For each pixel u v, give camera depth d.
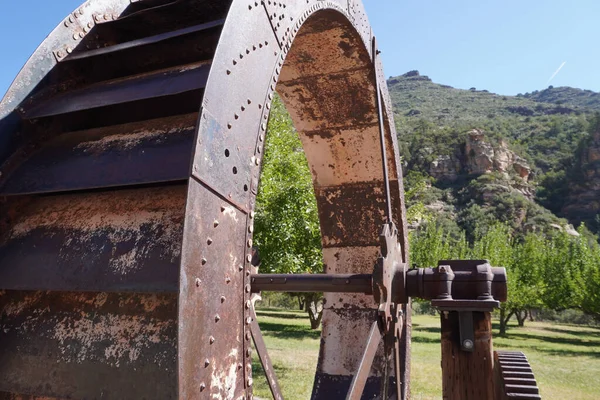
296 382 8.63
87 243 1.85
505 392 2.78
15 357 1.81
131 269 1.68
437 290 2.77
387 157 4.51
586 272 25.47
